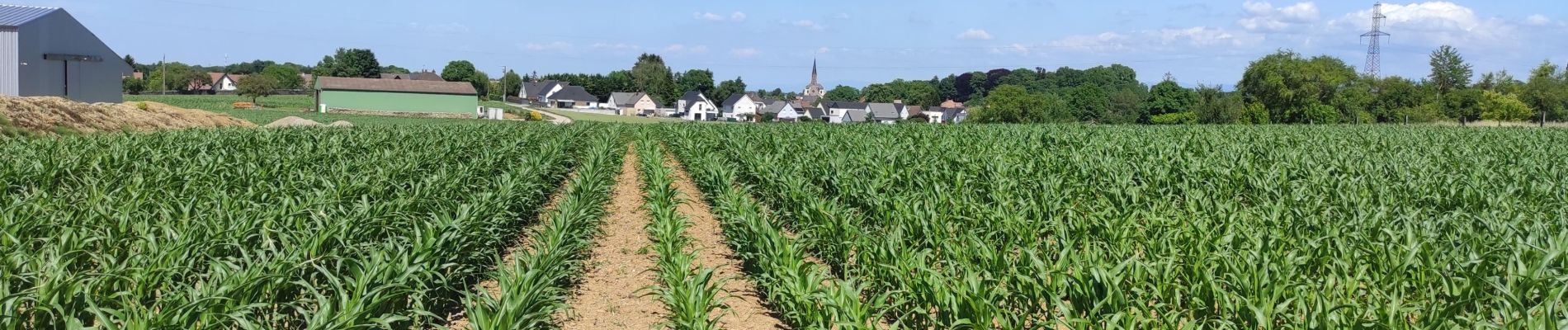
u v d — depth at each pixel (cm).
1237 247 885
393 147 2225
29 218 905
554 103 15362
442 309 858
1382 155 2062
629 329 830
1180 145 2497
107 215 941
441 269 855
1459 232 910
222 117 4441
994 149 2283
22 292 629
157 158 1617
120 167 1548
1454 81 9819
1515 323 600
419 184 1240
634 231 1343
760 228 1012
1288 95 8644
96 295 692
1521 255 777
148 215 938
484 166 1741
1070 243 794
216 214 959
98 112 3366
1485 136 3152
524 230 1301
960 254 840
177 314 607
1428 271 745
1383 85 9431
